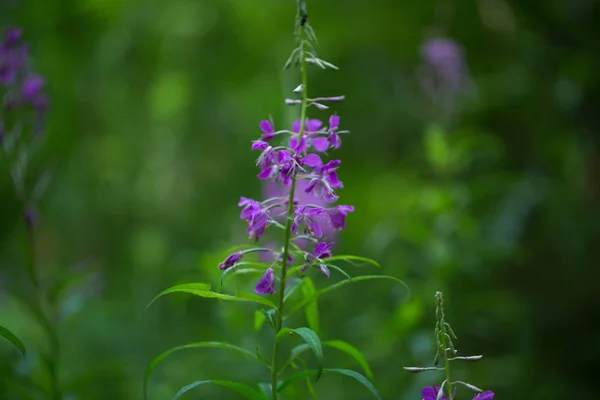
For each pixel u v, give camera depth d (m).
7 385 3.57
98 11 8.44
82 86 9.14
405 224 5.15
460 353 5.90
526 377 5.76
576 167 6.80
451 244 5.19
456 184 5.40
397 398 5.11
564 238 6.48
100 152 10.20
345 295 6.29
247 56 8.78
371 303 6.26
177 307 7.48
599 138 6.64
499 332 6.22
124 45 8.84
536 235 6.60
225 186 10.21
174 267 9.02
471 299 5.71
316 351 2.09
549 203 6.47
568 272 6.46
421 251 5.95
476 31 7.30
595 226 6.46
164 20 8.69
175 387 5.54
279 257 2.42
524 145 7.11
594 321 6.25
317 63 2.31
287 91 8.16
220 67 8.95
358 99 8.07
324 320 5.93
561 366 6.05
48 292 3.88
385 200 7.90
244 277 4.54
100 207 10.57
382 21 7.64
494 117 7.15
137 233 10.70
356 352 2.70
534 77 6.87
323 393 5.25
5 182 6.98
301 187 4.87
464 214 5.29
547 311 6.35
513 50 7.21
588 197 6.67
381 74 8.02
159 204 10.98
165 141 10.38
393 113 7.89
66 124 9.17
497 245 5.52
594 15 6.44
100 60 8.89
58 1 8.16
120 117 9.82
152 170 10.84
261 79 8.91
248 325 4.86
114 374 3.92
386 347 5.08
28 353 4.18
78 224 10.30
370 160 8.21
